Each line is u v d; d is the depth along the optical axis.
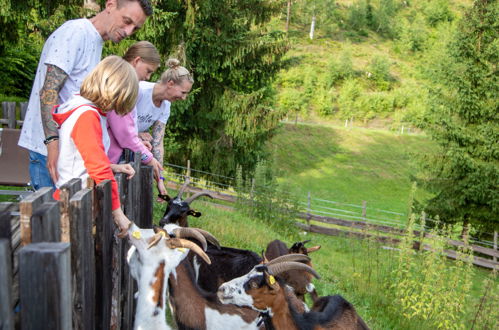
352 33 93.50
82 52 2.99
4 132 4.73
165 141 19.30
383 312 9.78
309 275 5.80
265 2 19.52
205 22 18.81
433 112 20.17
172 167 21.17
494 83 18.97
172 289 3.59
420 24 91.25
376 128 64.38
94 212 2.54
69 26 2.97
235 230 10.94
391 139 52.84
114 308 3.05
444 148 20.08
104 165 2.57
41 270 1.56
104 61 2.59
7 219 1.58
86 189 2.34
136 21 3.17
